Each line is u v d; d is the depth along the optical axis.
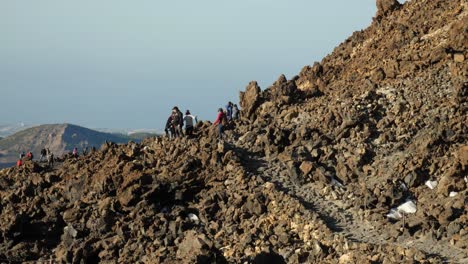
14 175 51.12
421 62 52.03
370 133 47.03
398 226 38.03
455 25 52.59
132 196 42.56
